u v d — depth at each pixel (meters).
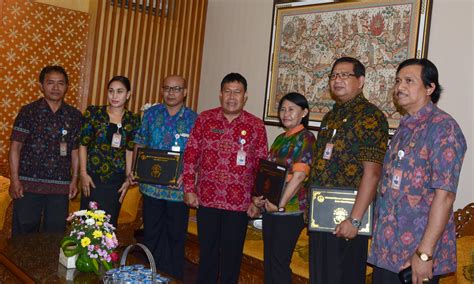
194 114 4.02
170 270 3.88
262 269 3.85
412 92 2.38
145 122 4.00
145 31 6.04
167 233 3.93
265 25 5.67
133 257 3.11
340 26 4.86
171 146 3.91
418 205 2.31
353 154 2.72
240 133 3.50
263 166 3.30
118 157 3.91
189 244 4.59
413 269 2.19
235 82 3.49
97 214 2.83
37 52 5.35
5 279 2.72
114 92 3.88
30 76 5.32
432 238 2.16
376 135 2.64
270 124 5.46
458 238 3.53
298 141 3.28
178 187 3.78
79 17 5.61
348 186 2.72
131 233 3.96
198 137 3.60
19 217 3.83
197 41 6.42
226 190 3.47
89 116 3.89
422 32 4.23
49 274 2.65
